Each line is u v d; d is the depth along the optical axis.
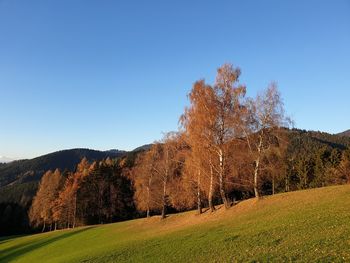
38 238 74.56
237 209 45.03
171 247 33.09
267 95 43.41
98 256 36.84
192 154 46.84
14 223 134.75
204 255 27.16
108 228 66.50
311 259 18.84
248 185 49.28
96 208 106.00
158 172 65.38
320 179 90.75
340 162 85.75
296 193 44.03
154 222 60.00
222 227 37.12
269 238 26.75
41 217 108.06
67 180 102.50
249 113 43.75
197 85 44.72
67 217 100.94
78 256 40.69
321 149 97.44
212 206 49.41
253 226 33.28
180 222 53.72
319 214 30.75
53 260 44.28
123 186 107.19
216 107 44.00
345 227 23.84
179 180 61.38
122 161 113.81
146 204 68.81
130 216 108.56
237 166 46.09
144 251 34.22
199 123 43.91
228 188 53.09
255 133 43.88
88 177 105.44
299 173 96.69
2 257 60.28
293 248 21.95
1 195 170.50
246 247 25.83
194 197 59.75
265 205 42.28
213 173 48.78
